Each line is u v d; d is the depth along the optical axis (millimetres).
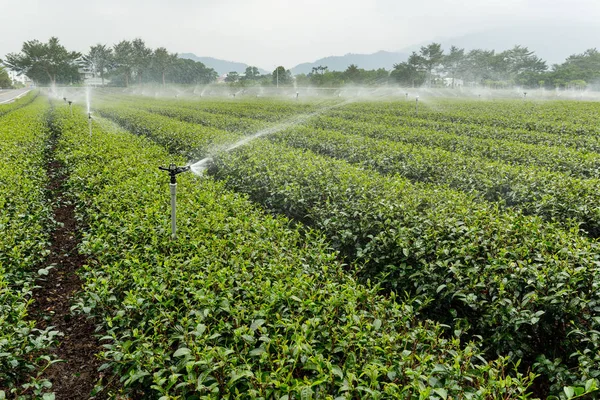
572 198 8289
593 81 93062
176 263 5777
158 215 7441
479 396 3406
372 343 4016
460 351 3953
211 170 13523
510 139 20016
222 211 7914
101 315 5332
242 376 3666
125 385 3945
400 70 100438
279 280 5012
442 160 12773
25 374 5102
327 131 19969
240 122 25516
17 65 115625
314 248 6395
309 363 3734
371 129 21844
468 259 5680
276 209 9883
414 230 6566
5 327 4730
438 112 32688
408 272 6176
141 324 4504
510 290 5148
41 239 7883
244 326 4102
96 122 24953
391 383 3455
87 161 12742
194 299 4777
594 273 4918
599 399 4168
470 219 6844
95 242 6582
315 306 4516
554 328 5145
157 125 22031
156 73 129125
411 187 9031
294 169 10891
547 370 4672
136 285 5207
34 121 24438
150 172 10922
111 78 136875
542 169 10992
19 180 10250
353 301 4559
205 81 139375
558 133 22594
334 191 9086
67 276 7758
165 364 4305
